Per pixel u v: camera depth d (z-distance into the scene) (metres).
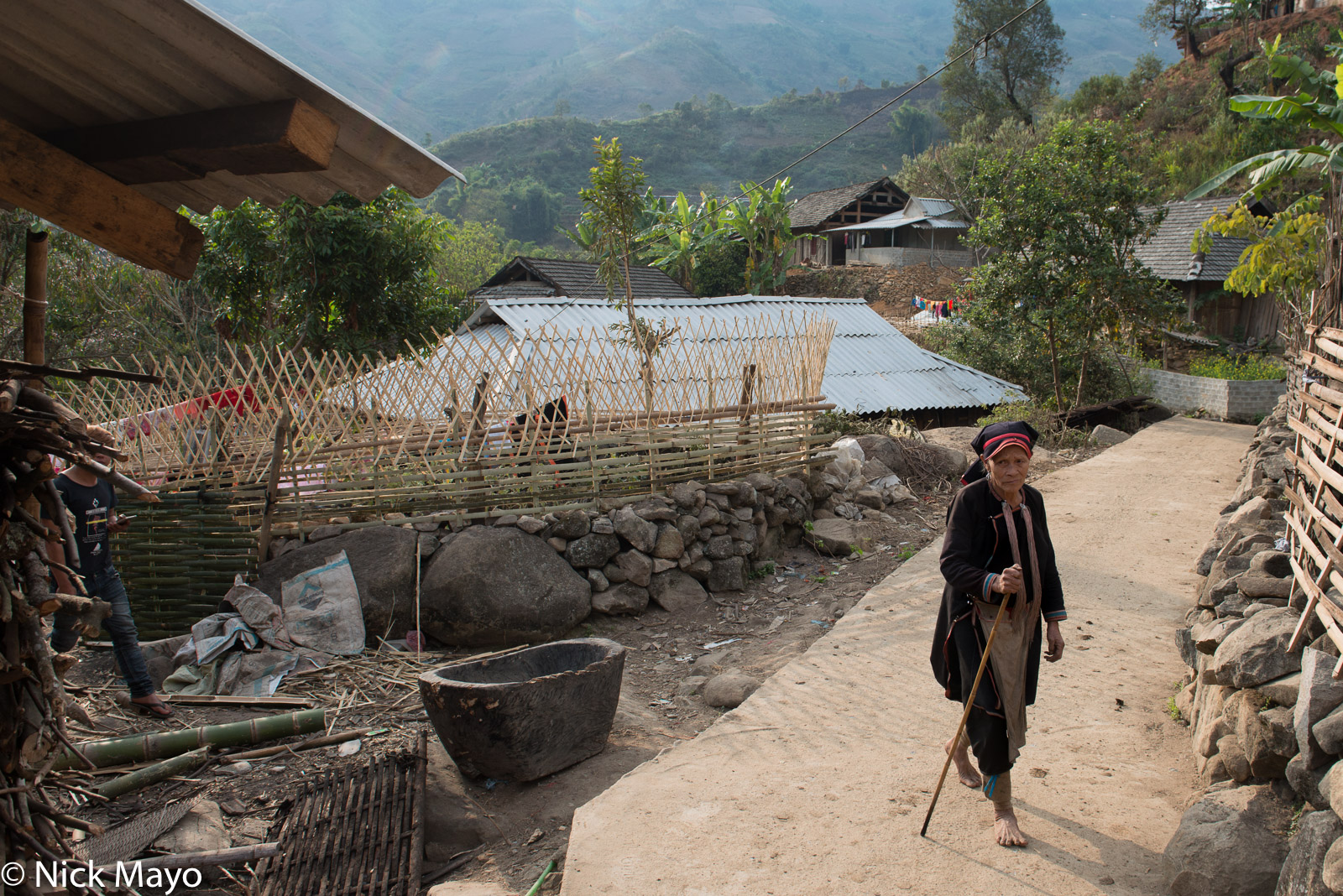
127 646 5.32
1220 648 3.52
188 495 6.82
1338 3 37.94
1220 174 10.62
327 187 3.39
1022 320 18.55
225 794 4.60
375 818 4.24
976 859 3.23
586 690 4.67
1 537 2.37
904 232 41.03
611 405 7.53
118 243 3.27
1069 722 4.34
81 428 2.49
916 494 10.34
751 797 3.80
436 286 17.95
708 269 36.78
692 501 7.46
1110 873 3.11
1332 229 5.95
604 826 3.62
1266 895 2.78
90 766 2.67
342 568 6.55
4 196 3.00
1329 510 3.47
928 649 5.43
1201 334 24.80
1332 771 2.58
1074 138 17.69
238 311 15.84
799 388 8.83
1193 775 3.78
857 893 3.08
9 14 2.40
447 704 4.37
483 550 6.60
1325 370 4.52
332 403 6.95
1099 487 10.17
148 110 2.86
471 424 6.90
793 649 6.04
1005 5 50.44
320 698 5.71
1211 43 44.00
